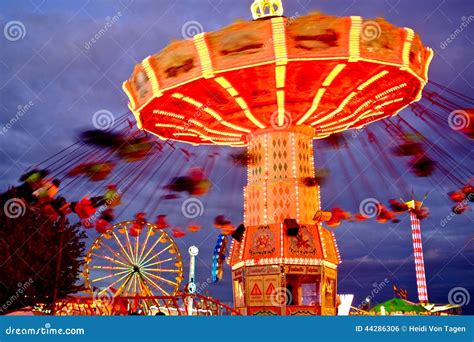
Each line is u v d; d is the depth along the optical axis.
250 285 21.56
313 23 18.08
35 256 21.38
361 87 21.41
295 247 21.42
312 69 19.48
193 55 19.08
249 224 23.09
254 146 23.84
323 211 22.25
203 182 24.86
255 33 18.31
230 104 22.42
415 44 19.44
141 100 21.44
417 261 37.41
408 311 27.62
